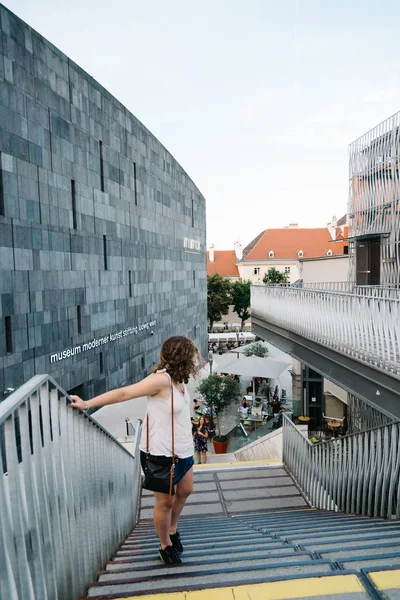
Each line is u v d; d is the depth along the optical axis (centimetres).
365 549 326
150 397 298
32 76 1435
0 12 1277
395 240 1723
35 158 1449
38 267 1461
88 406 294
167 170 3097
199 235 4225
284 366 2033
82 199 1786
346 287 2117
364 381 849
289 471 1045
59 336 1590
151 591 241
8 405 182
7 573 173
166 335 3059
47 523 234
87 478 343
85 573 311
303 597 221
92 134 1880
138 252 2477
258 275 8906
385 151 1794
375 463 645
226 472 1055
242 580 241
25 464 210
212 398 1856
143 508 863
